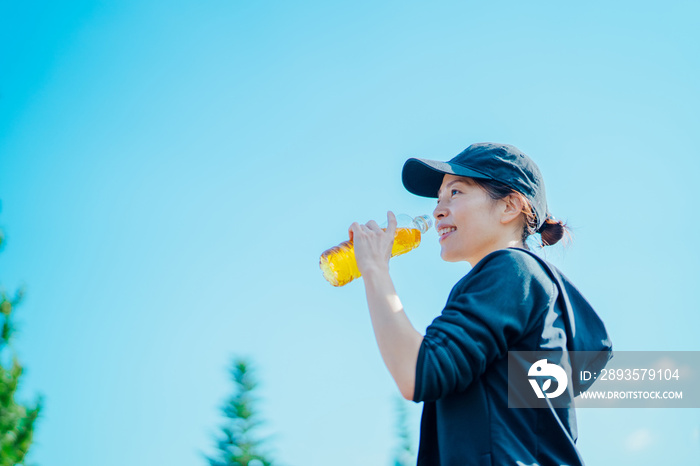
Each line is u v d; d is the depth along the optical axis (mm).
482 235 2438
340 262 2635
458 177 2518
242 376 11141
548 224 2709
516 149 2516
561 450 2051
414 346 2012
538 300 2141
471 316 2066
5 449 7867
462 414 2074
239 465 10352
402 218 3047
